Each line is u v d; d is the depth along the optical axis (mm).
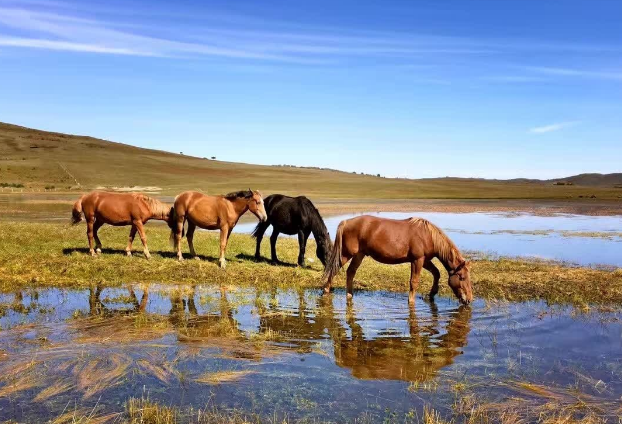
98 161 110000
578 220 37719
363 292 11945
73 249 15125
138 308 9734
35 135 146125
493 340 8336
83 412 5383
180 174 105312
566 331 8961
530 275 13867
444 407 5805
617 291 11961
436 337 8477
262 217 14234
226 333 8211
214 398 5852
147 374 6484
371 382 6484
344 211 42438
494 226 32781
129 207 13984
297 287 12172
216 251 16688
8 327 8203
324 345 7867
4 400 5648
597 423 5434
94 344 7465
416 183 118188
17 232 17469
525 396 6141
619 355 7680
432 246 10734
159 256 14766
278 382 6387
